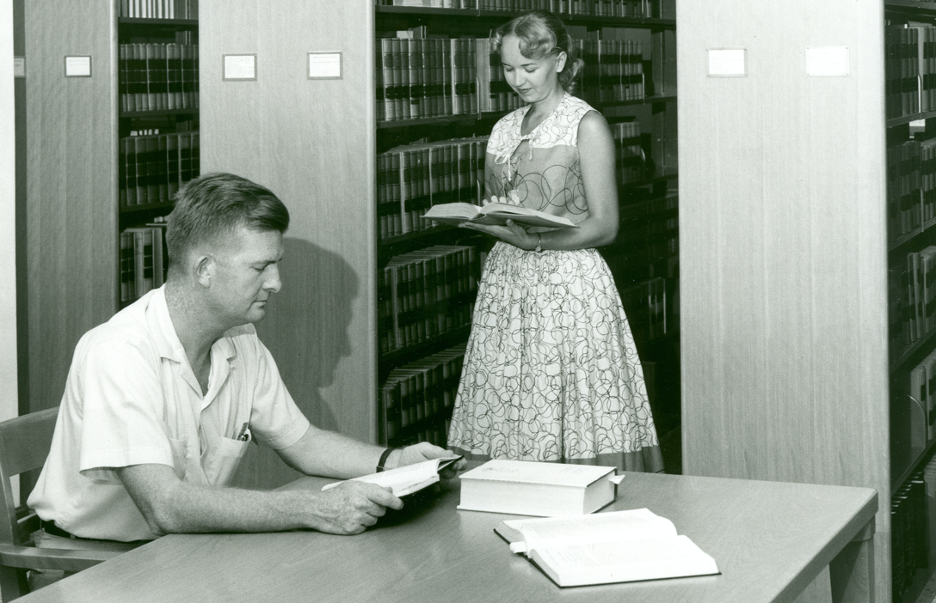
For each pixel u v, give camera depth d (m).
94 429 1.91
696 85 3.15
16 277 4.53
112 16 4.29
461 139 4.52
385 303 3.91
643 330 5.42
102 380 1.94
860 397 3.04
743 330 3.17
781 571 1.53
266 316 3.69
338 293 3.59
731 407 3.21
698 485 1.99
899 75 3.56
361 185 3.54
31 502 2.14
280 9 3.57
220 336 2.12
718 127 3.14
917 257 3.81
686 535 1.69
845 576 1.94
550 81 3.06
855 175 2.99
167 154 4.85
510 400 3.14
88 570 1.59
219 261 1.99
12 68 3.88
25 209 4.50
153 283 4.66
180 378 2.04
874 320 3.00
